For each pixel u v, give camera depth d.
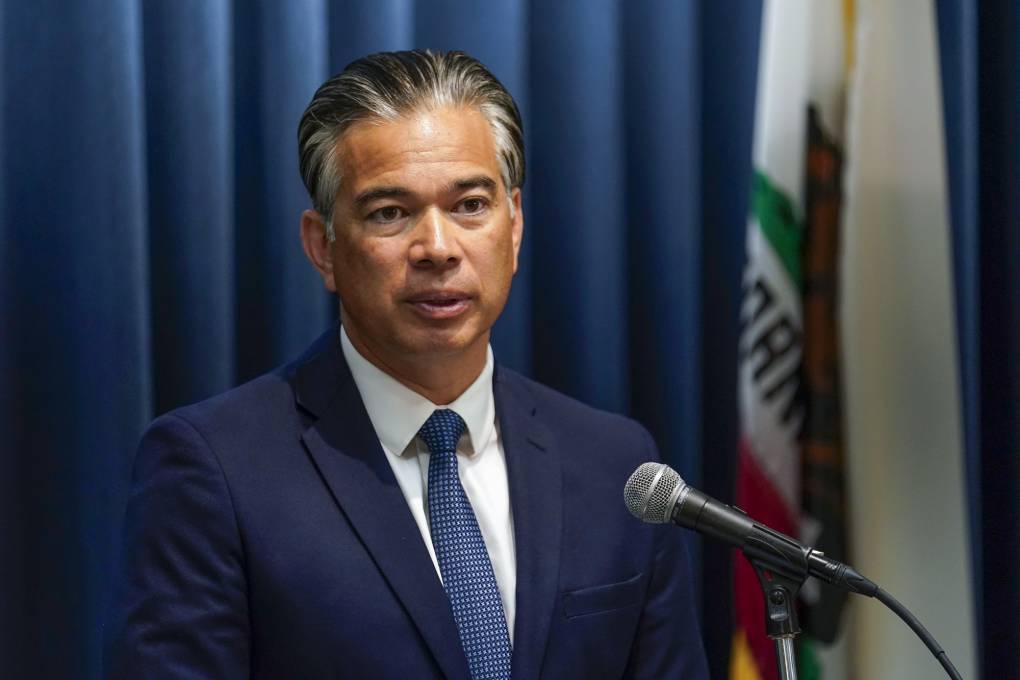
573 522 4.40
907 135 6.17
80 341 5.71
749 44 6.79
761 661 5.86
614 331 6.37
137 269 5.67
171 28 5.90
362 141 4.15
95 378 5.68
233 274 5.97
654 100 6.61
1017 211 6.76
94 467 5.68
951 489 6.09
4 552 5.62
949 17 6.75
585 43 6.41
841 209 6.09
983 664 6.77
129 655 3.88
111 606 4.07
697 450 6.52
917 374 6.11
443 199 4.12
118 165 5.66
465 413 4.41
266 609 3.95
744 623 5.88
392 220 4.14
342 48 6.17
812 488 5.97
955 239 6.69
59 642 5.69
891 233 6.14
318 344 4.58
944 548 6.07
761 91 6.11
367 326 4.23
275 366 6.04
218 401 4.27
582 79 6.41
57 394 5.73
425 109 4.16
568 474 4.51
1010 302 6.78
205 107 5.85
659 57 6.60
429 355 4.17
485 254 4.16
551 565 4.25
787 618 3.49
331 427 4.26
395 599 4.00
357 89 4.20
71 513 5.72
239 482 4.03
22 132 5.71
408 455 4.35
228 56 5.90
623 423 4.82
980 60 6.90
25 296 5.71
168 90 5.90
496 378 4.65
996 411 6.82
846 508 6.00
